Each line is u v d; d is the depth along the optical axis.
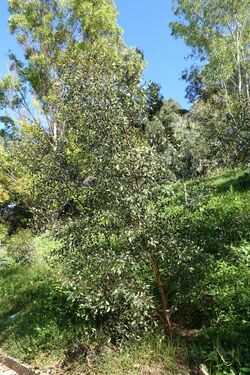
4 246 15.12
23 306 9.34
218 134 10.45
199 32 30.30
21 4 25.83
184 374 4.99
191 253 5.63
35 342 6.98
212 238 6.32
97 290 5.44
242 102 10.68
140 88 5.94
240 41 29.50
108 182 5.57
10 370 6.79
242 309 5.81
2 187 19.09
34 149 6.80
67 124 6.20
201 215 6.40
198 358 5.15
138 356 5.53
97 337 6.21
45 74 24.50
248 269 6.68
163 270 6.17
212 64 29.02
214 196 11.45
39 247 13.98
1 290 11.13
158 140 5.91
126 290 5.28
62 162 6.44
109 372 5.40
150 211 5.57
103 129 5.73
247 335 5.23
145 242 5.57
